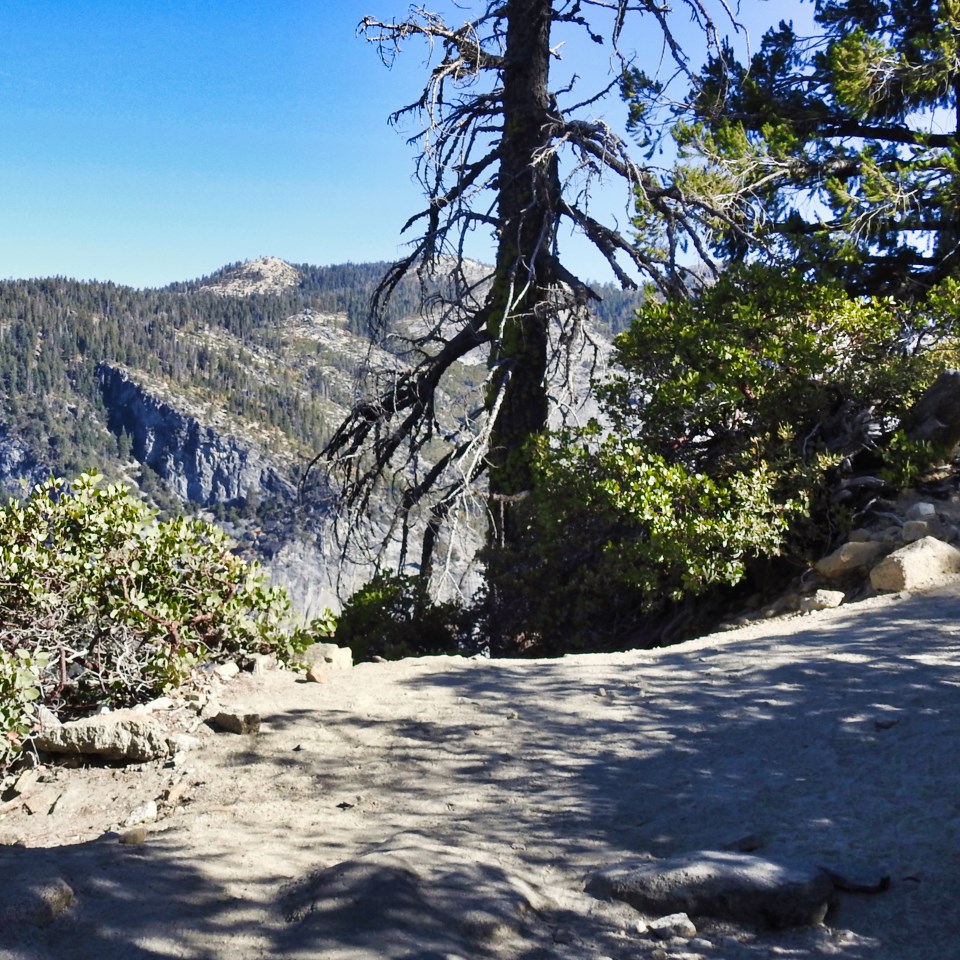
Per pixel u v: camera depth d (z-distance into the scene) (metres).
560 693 6.87
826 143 21.34
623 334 13.55
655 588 11.15
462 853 4.11
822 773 4.99
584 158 16.88
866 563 10.30
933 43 20.19
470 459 16.83
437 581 14.77
